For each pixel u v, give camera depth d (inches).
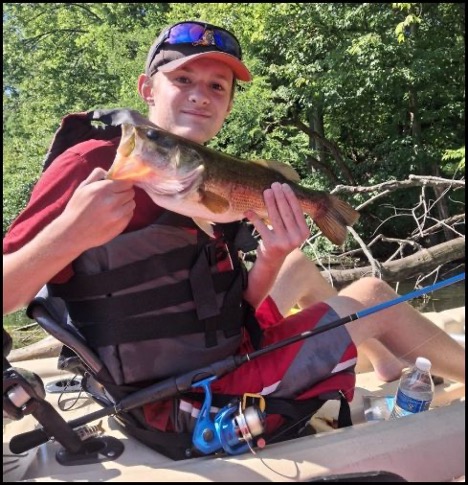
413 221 445.7
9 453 62.6
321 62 440.5
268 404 65.9
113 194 53.9
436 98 466.9
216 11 427.2
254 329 73.4
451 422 65.4
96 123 68.5
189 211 63.6
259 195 76.4
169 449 62.4
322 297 99.5
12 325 263.3
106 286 60.4
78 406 80.3
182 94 74.8
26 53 546.0
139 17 498.3
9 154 501.7
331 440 61.0
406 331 82.8
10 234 58.4
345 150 551.8
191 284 63.7
